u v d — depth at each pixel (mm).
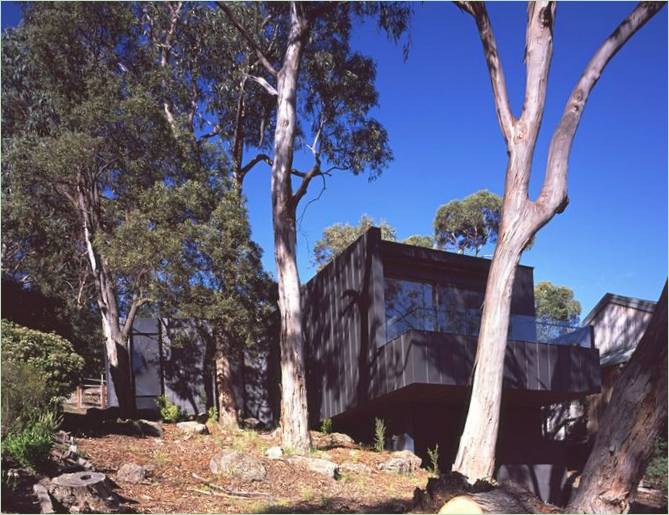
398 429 13742
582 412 18531
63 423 10664
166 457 9992
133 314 15312
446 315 13781
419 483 10539
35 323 12211
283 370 12258
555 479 14484
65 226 16531
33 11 15336
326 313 15812
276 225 13000
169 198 13656
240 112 17328
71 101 14648
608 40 8445
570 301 33281
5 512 6094
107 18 15484
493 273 9211
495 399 8961
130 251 13148
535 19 9320
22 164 14398
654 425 4316
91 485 7008
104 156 14578
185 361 17203
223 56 17047
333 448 12773
